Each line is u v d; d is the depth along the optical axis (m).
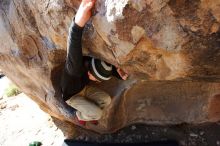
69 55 2.79
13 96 6.15
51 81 3.68
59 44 3.12
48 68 3.55
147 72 2.72
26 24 3.31
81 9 2.55
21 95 6.03
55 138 4.55
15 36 3.57
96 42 2.74
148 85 3.71
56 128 4.66
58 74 3.66
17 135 4.97
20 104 5.76
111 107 3.86
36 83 3.93
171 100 3.88
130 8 2.35
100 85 3.64
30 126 5.04
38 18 3.09
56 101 3.89
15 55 3.75
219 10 2.24
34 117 5.20
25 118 5.29
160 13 2.31
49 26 3.01
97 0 2.49
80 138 4.35
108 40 2.60
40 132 4.80
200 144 3.92
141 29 2.41
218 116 3.94
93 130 4.28
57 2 2.77
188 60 2.46
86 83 3.31
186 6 2.26
